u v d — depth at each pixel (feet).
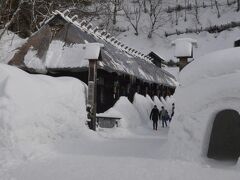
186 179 23.97
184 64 41.75
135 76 78.84
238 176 24.79
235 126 40.98
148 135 58.59
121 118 64.28
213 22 176.86
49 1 110.63
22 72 43.24
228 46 154.81
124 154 34.71
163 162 29.66
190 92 32.27
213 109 30.01
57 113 42.93
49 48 69.51
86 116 49.83
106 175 25.20
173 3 204.74
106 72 71.72
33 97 40.37
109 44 86.38
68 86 48.37
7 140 34.63
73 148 38.06
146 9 201.67
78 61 65.51
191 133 31.09
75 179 24.41
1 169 28.66
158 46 174.29
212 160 31.09
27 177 25.45
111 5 190.39
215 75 31.07
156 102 92.99
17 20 100.42
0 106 36.86
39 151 34.71
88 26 81.66
